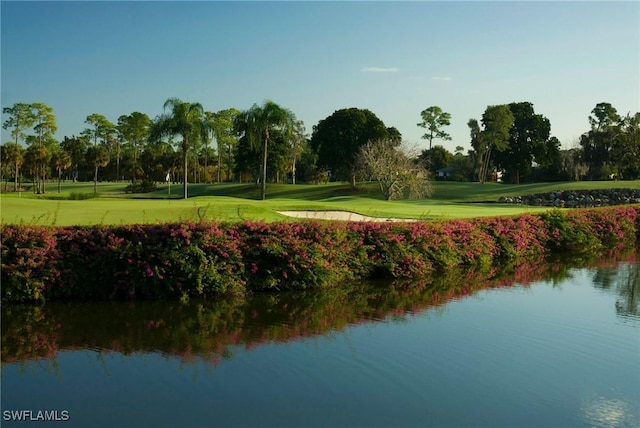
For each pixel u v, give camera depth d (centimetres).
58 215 1678
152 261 1179
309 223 1441
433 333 932
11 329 927
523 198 5725
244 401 648
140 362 774
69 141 9744
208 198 3162
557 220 2305
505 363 786
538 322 1012
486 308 1130
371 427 590
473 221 1941
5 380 704
